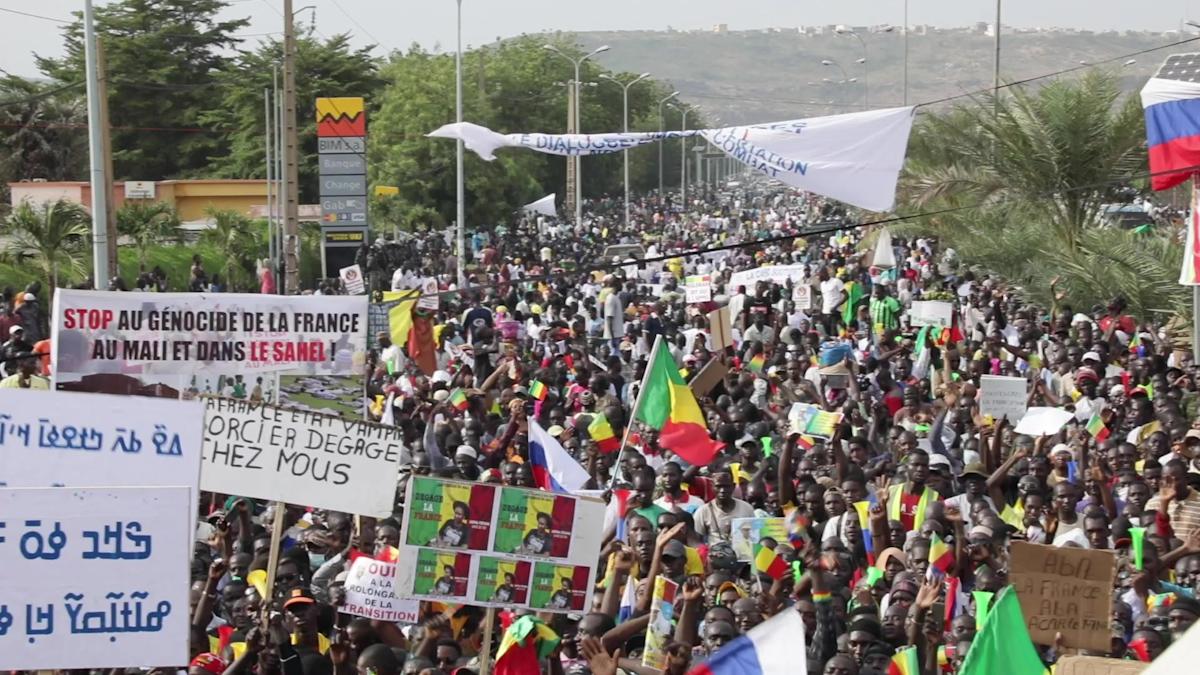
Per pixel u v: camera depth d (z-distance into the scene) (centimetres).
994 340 2731
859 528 1405
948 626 1164
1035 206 4341
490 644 1112
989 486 1645
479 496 1105
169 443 999
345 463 1175
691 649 1030
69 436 990
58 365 1352
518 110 9062
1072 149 4178
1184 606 1130
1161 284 3484
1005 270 4344
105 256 3431
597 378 2244
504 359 2456
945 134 4816
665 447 1686
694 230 8788
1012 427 2069
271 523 1492
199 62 8381
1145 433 1923
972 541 1270
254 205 6512
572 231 7806
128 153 8119
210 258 5147
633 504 1451
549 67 10850
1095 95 4197
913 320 3016
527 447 1805
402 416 1914
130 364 1367
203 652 1106
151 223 5288
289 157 3472
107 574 895
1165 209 5559
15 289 3734
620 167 13275
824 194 1414
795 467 1672
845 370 2336
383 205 7544
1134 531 1274
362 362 1407
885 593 1256
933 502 1325
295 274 3488
